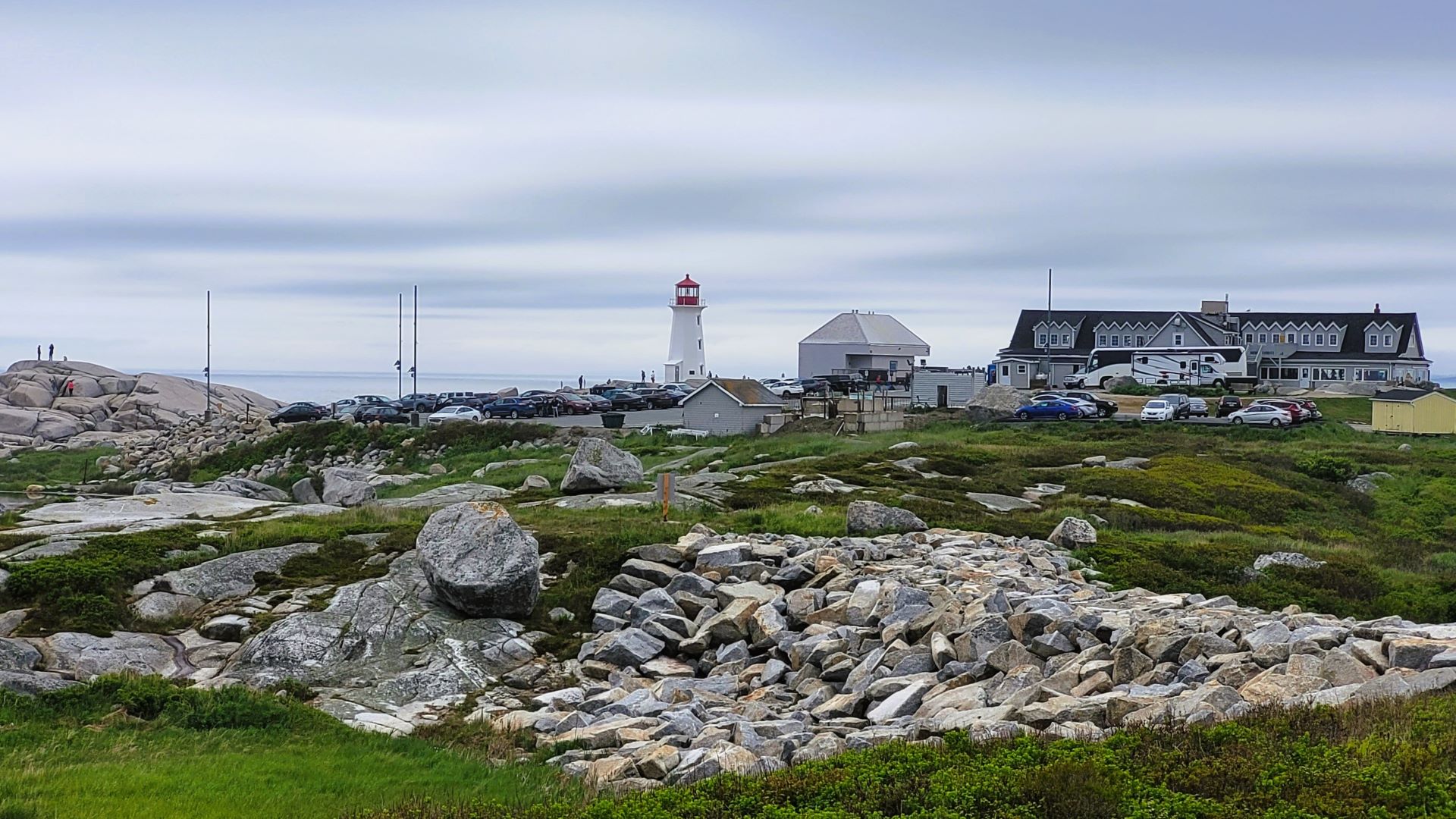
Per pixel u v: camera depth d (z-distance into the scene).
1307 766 12.20
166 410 121.56
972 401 90.25
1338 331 127.94
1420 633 18.55
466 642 24.11
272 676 22.02
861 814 12.45
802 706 20.19
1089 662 19.09
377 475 62.50
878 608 24.38
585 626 25.98
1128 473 55.53
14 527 33.12
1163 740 13.62
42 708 17.22
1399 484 59.88
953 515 41.81
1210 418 88.44
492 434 79.00
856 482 49.09
